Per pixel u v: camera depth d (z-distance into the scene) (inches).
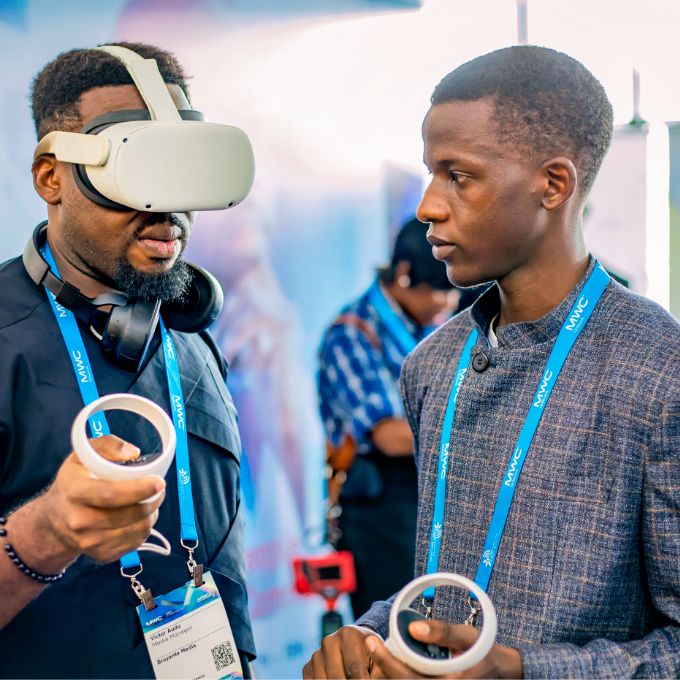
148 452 47.1
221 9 111.2
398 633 36.9
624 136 111.0
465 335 49.3
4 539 38.6
